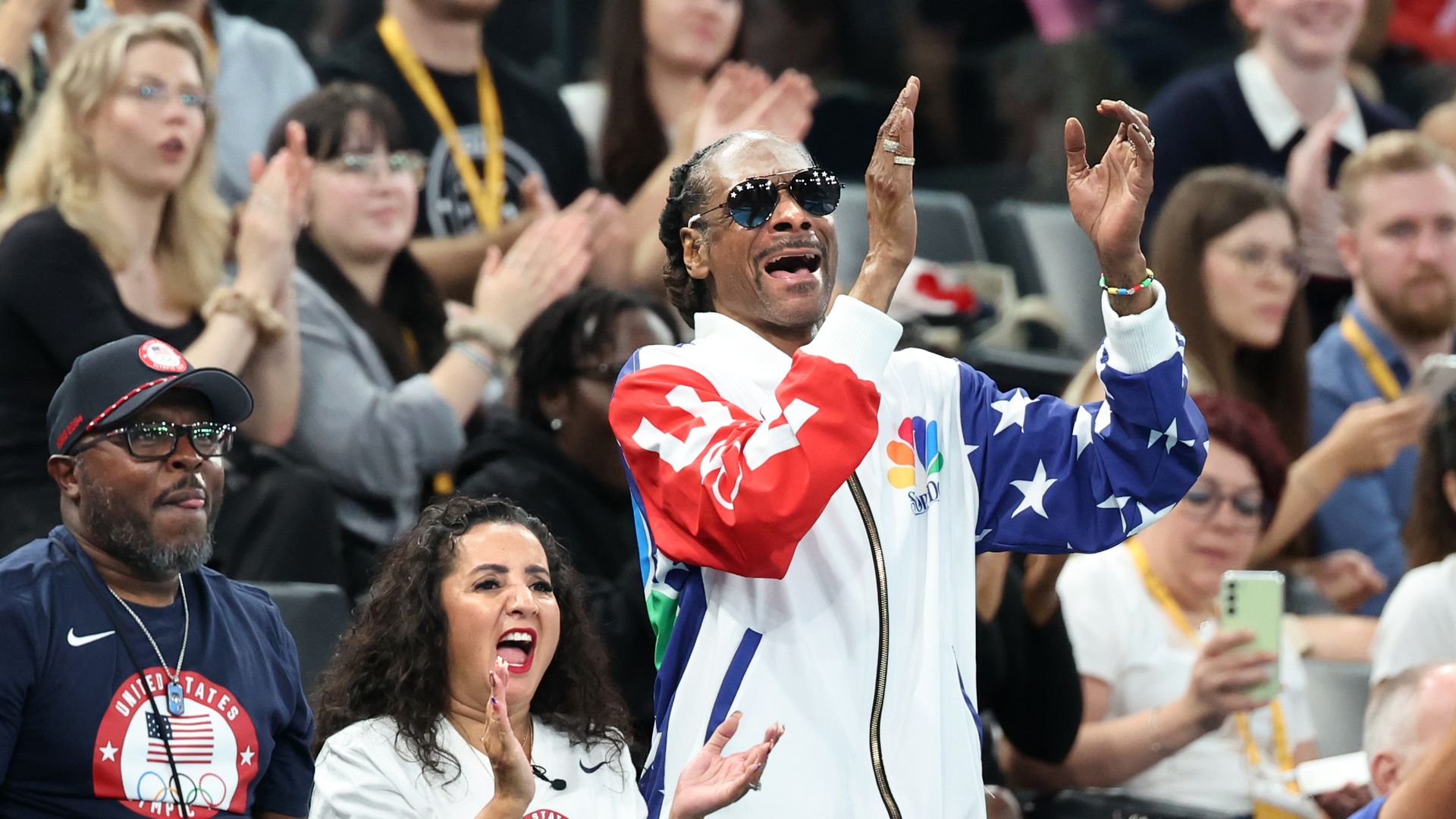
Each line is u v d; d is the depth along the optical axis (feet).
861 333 33.88
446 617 40.14
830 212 36.52
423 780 39.17
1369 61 101.45
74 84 55.67
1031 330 84.58
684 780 32.91
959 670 36.06
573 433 55.77
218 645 40.11
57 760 37.78
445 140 73.67
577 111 83.66
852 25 106.63
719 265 36.78
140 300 56.39
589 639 42.04
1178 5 106.42
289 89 73.31
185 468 39.11
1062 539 37.45
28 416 53.36
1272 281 68.69
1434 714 50.93
